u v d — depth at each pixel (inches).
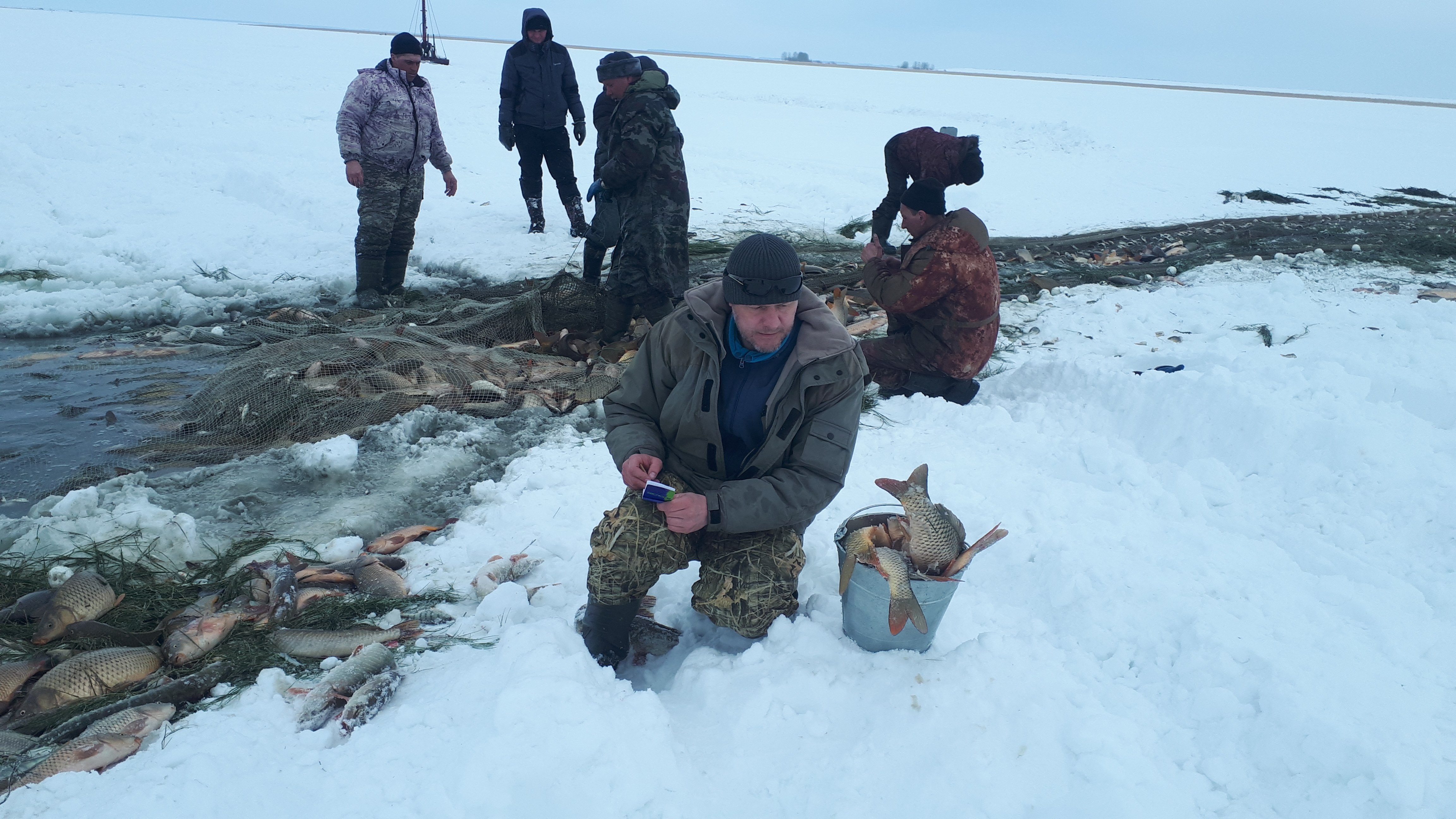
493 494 152.0
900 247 204.4
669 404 100.7
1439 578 117.0
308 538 137.2
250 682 99.2
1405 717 86.6
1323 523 133.1
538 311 237.6
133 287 272.2
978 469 155.9
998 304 195.5
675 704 95.7
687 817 77.6
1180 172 624.7
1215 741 87.3
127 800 75.0
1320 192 566.9
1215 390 166.6
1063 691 92.7
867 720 88.8
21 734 88.6
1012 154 682.2
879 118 916.0
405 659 102.2
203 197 386.3
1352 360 187.5
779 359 97.2
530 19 331.6
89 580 111.9
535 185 359.3
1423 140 954.7
